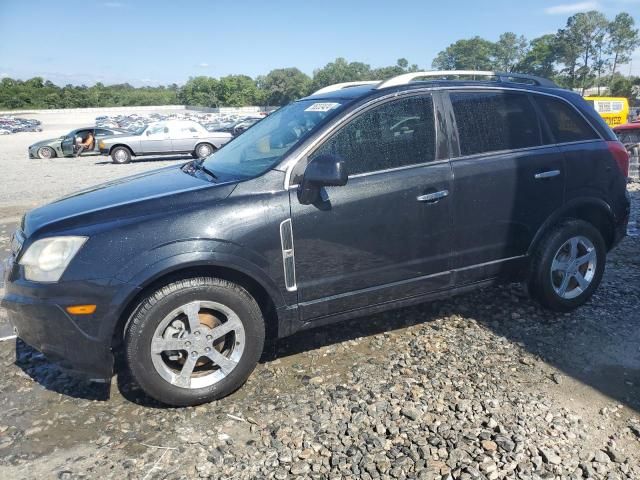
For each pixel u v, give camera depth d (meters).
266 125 4.29
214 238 3.13
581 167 4.26
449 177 3.75
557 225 4.27
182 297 3.11
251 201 3.27
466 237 3.88
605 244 4.68
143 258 3.02
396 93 3.71
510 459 2.73
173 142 21.02
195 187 3.40
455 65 126.44
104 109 102.19
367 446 2.85
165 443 2.94
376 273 3.64
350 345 3.99
